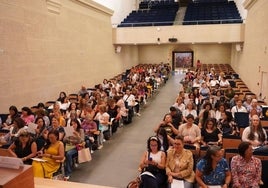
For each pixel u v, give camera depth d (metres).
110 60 16.36
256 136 5.20
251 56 12.05
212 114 7.11
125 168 5.96
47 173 4.77
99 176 5.57
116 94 10.60
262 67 9.62
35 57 9.05
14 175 2.08
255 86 10.88
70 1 11.30
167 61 23.31
